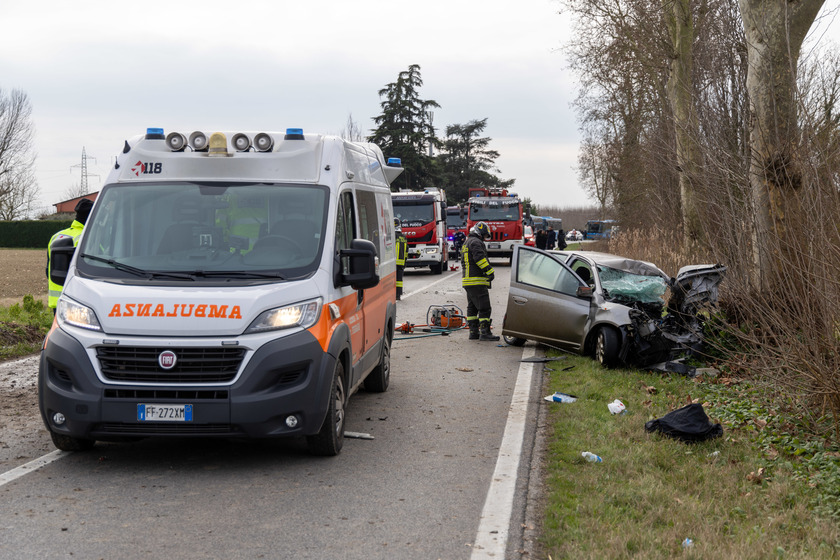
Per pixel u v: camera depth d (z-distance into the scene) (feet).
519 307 39.63
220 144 22.33
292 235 21.31
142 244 21.08
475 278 43.60
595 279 36.32
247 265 20.59
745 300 25.77
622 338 33.55
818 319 22.15
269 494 18.08
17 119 200.23
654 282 36.45
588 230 337.93
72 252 22.00
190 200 21.74
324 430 20.61
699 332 34.06
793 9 31.24
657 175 73.41
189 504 17.31
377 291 27.66
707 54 53.93
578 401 27.78
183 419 18.54
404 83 232.32
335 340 20.34
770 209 24.99
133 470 19.77
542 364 36.01
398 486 18.76
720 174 29.84
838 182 21.56
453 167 326.24
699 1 63.21
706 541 14.99
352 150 25.67
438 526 16.15
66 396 18.79
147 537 15.34
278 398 18.88
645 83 90.02
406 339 44.52
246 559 14.37
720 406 26.99
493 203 122.52
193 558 14.37
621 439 22.53
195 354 18.70
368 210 26.94
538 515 16.79
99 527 15.84
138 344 18.61
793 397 24.47
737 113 32.99
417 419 25.64
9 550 14.57
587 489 18.21
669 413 23.71
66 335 19.12
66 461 20.43
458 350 40.42
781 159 24.56
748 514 16.75
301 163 22.71
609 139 136.77
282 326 19.26
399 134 229.04
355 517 16.63
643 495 17.67
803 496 17.93
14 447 21.70
